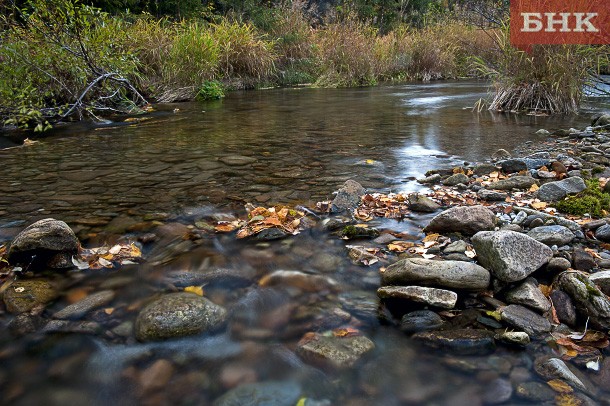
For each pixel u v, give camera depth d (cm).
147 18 1008
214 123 518
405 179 284
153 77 845
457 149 369
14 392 112
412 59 1345
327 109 638
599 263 165
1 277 163
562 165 292
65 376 117
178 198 246
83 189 262
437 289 145
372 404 107
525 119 529
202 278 164
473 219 195
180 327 132
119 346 128
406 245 189
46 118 548
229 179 282
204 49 863
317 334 133
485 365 118
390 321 139
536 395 107
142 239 195
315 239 198
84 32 579
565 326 133
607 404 103
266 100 777
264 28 1229
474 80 1277
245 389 112
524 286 146
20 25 577
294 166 313
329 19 1284
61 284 159
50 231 171
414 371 117
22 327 135
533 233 188
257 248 189
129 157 344
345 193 240
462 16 1475
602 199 230
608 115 477
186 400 109
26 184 273
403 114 579
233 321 140
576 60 563
